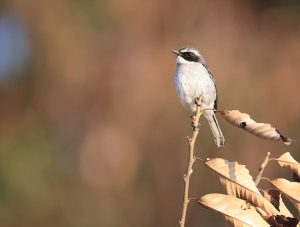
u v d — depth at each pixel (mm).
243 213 5477
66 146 15836
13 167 16234
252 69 14938
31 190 16125
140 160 14992
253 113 14625
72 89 15719
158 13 15516
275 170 14758
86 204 15656
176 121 14758
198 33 15281
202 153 14609
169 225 15289
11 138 16328
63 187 16000
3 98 16469
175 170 14875
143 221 15359
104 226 15562
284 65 15156
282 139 5777
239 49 15117
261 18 15719
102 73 15453
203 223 15328
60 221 16047
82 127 15547
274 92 14891
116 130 15023
